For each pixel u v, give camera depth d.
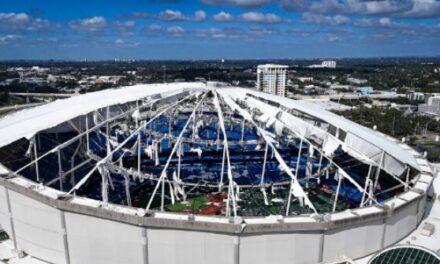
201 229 42.91
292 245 44.62
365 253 49.06
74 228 46.66
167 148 82.75
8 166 68.94
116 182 73.44
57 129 85.25
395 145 71.50
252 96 84.44
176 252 44.34
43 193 47.84
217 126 88.75
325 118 72.44
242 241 43.47
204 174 74.00
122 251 45.50
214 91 84.25
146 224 43.09
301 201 59.56
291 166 77.06
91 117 86.50
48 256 50.06
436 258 43.00
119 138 87.38
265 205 65.06
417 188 57.28
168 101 82.88
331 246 46.25
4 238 55.81
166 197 69.31
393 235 51.56
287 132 84.50
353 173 77.69
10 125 67.81
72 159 72.44
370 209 48.78
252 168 76.31
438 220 59.75
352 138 64.12
